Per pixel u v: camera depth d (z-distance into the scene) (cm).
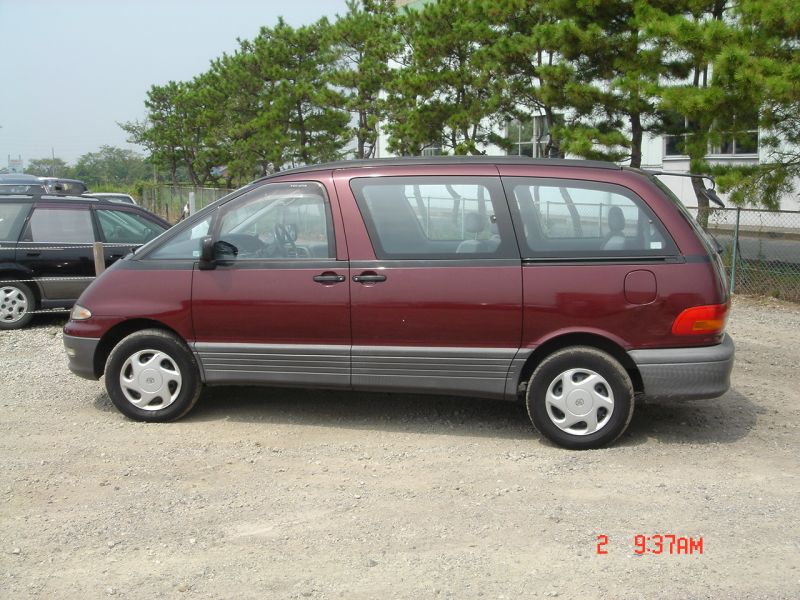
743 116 1226
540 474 501
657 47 1371
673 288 532
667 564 387
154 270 593
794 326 1017
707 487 482
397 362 559
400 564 386
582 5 1434
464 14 2000
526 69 1736
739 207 1269
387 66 2578
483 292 543
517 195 551
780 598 356
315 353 569
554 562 388
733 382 733
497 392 554
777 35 1176
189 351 591
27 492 470
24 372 759
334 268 561
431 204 559
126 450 542
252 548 402
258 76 3259
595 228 545
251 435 577
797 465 521
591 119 1606
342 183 572
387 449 549
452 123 2089
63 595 357
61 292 1020
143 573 377
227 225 588
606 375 536
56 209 1033
